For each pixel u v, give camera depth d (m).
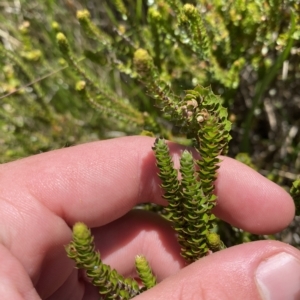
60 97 0.17
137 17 0.14
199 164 0.10
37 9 0.19
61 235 0.11
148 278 0.10
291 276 0.09
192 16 0.12
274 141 0.16
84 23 0.13
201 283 0.09
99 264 0.09
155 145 0.09
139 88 0.15
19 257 0.10
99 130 0.17
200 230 0.10
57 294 0.12
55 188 0.11
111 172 0.11
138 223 0.13
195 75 0.14
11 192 0.11
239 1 0.13
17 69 0.17
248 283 0.09
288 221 0.12
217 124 0.09
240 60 0.13
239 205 0.12
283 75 0.14
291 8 0.12
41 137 0.16
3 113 0.16
